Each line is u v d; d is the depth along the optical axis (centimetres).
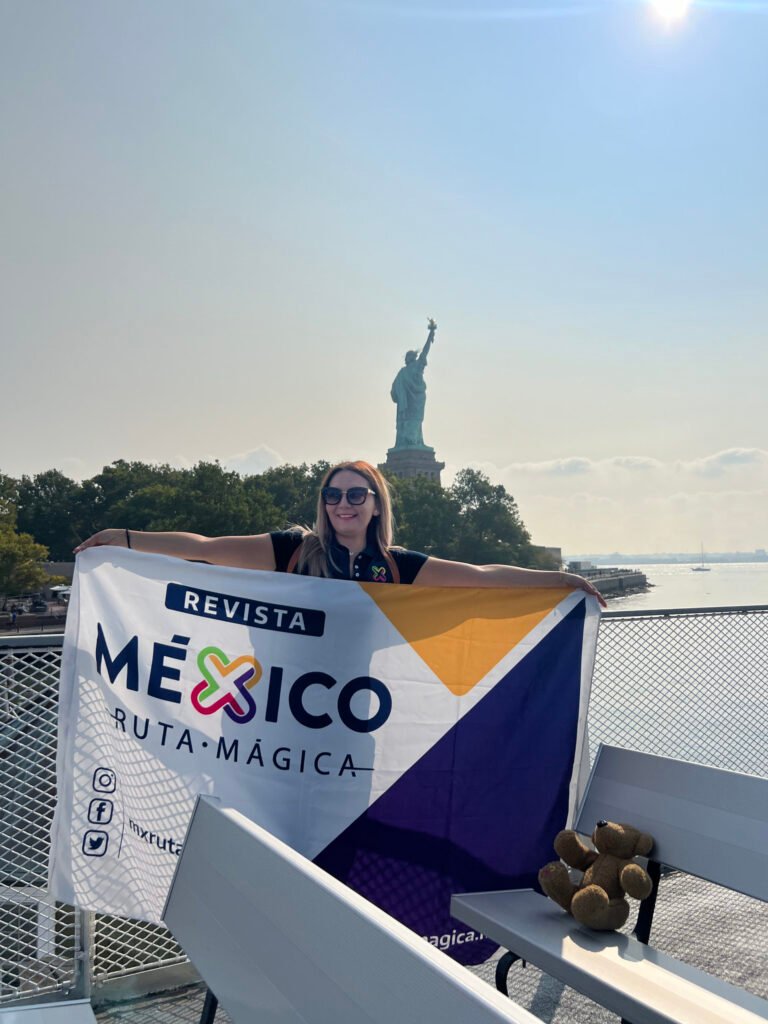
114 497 16150
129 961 393
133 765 363
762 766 534
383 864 373
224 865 250
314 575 386
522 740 391
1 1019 294
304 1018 194
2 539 12131
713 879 324
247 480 17550
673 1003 260
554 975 296
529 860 390
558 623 397
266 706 371
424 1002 160
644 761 374
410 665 380
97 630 364
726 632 533
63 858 357
